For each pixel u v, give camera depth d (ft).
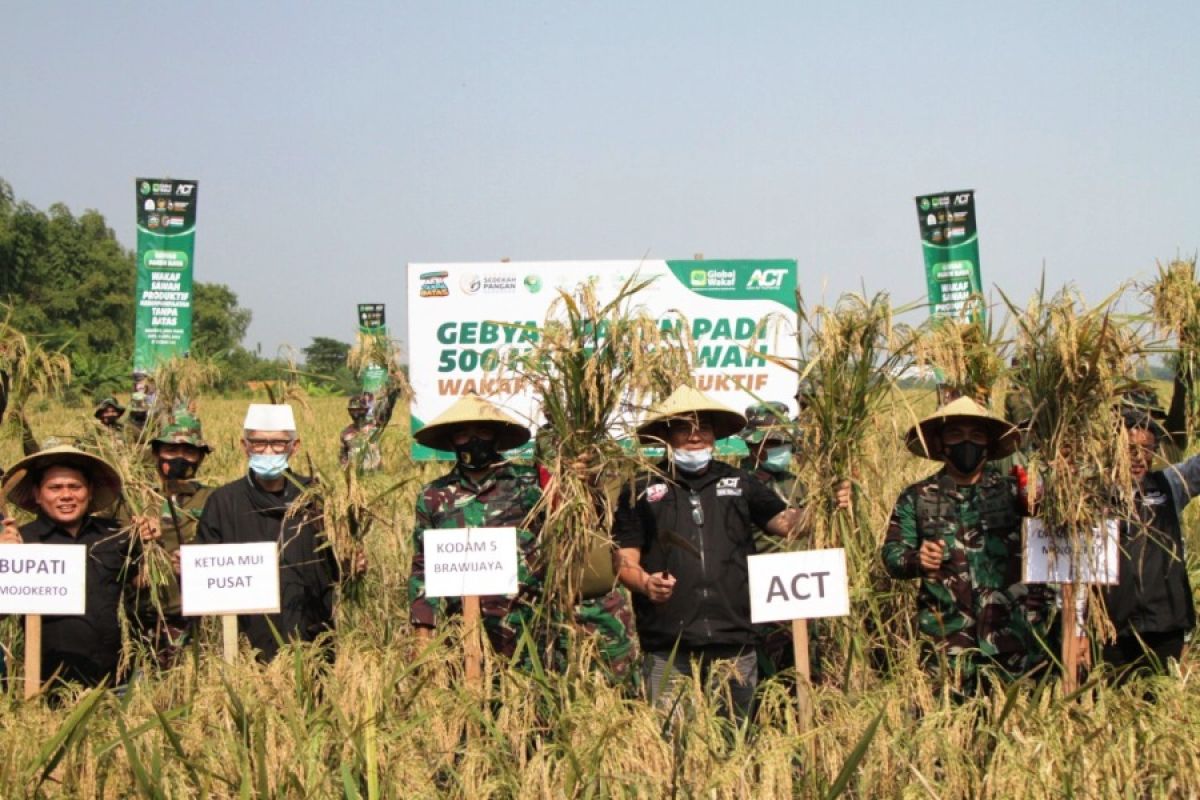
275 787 16.61
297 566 23.40
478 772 16.99
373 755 16.63
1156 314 23.40
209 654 20.97
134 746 17.26
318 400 105.09
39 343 25.89
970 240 44.52
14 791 16.21
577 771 16.21
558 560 20.56
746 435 27.20
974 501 22.15
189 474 27.40
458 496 22.63
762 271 50.03
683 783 16.33
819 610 20.11
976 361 24.39
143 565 22.93
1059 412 19.99
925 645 22.22
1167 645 21.80
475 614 20.81
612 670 22.49
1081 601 20.34
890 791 17.12
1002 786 16.24
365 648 20.53
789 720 18.35
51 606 20.76
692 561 21.59
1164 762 16.55
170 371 34.96
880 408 21.16
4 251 200.95
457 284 49.29
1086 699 19.63
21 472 22.16
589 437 20.42
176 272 47.16
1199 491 22.39
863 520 21.58
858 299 21.08
